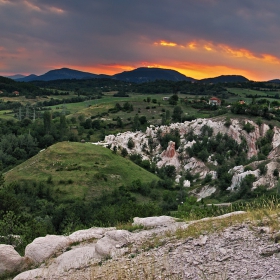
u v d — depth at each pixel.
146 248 13.95
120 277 11.69
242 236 12.58
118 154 128.12
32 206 80.56
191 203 60.12
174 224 16.66
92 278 12.35
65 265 14.57
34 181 98.06
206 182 111.06
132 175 109.12
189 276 10.52
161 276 10.92
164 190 103.75
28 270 15.65
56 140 157.00
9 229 28.59
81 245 16.92
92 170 105.62
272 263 10.16
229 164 126.75
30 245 17.25
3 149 140.50
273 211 14.73
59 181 97.62
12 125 176.12
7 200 48.84
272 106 190.62
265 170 86.19
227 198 82.75
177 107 184.00
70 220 55.56
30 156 141.75
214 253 11.70
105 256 14.38
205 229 14.16
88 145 123.94
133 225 18.03
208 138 143.75
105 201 85.38
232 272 10.17
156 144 148.62
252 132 143.38
